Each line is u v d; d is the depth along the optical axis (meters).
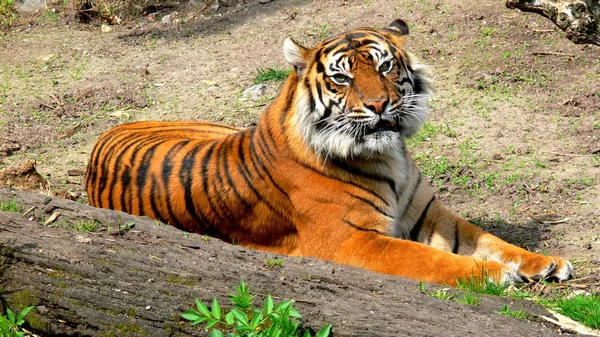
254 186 10.39
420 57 17.59
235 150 10.70
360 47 10.09
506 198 12.67
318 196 10.12
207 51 18.86
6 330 7.26
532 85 16.23
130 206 11.00
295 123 10.16
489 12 19.14
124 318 7.34
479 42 17.94
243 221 10.56
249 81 17.30
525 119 15.06
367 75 9.94
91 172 11.73
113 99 16.88
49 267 7.71
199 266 7.93
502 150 14.09
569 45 17.52
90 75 17.97
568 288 9.76
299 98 10.22
